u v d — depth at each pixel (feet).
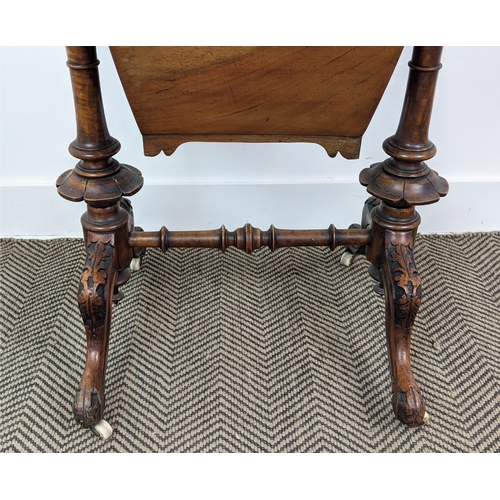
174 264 4.49
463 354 3.71
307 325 3.93
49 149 4.45
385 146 3.09
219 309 4.05
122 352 3.68
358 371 3.58
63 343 3.74
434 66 2.78
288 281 4.34
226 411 3.31
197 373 3.54
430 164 4.69
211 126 3.02
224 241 3.43
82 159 2.98
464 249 4.72
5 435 3.16
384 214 3.26
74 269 4.42
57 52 4.04
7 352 3.67
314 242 3.43
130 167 3.32
